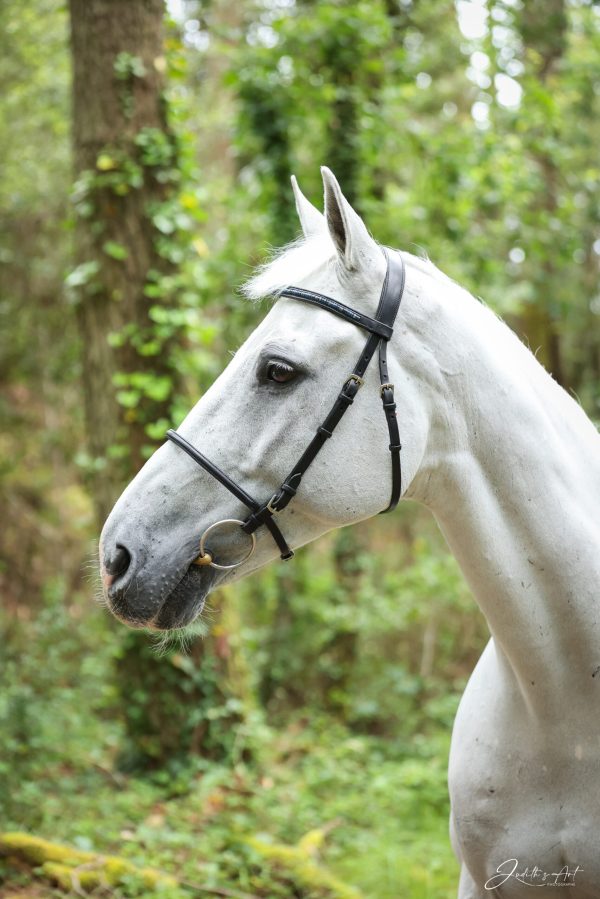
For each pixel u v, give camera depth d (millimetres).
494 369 1990
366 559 8320
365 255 1916
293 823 4836
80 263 5500
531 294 8547
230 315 7711
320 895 3982
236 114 7605
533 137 8031
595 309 11633
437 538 9359
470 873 2195
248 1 8875
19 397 10711
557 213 8352
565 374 10344
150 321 5422
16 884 3701
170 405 5434
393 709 7352
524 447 1963
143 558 1894
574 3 8414
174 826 4605
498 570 1960
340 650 7922
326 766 5797
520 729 2047
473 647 8211
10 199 9430
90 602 8477
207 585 1971
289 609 8281
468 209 7832
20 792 4520
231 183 9180
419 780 5453
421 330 1939
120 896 3641
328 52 7238
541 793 2023
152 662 5414
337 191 1860
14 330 10141
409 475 1921
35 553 9477
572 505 1992
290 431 1880
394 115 7906
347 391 1872
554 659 1974
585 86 8633
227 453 1902
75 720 5426
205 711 5461
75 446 10492
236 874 4125
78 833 4270
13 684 5414
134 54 5387
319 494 1891
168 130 5496
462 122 8852
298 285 1953
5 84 9289
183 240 5570
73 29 5430
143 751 5430
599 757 1972
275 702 7660
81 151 5430
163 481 1927
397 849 4586
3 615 7625
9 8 8914
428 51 8977
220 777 5172
